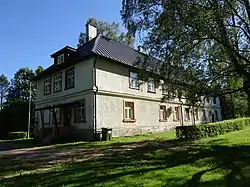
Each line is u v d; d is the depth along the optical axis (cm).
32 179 604
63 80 2042
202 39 948
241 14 997
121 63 1902
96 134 1633
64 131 1736
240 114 2950
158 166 675
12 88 5684
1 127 3344
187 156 827
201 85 1094
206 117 3322
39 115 2381
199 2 880
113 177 571
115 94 1841
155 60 1148
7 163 901
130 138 1673
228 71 1056
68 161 867
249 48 999
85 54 1814
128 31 1144
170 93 1188
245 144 1058
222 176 550
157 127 2242
